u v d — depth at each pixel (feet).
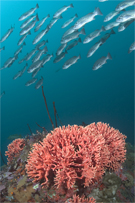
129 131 39.37
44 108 109.70
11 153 12.19
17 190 7.43
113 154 8.13
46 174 6.43
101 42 17.66
